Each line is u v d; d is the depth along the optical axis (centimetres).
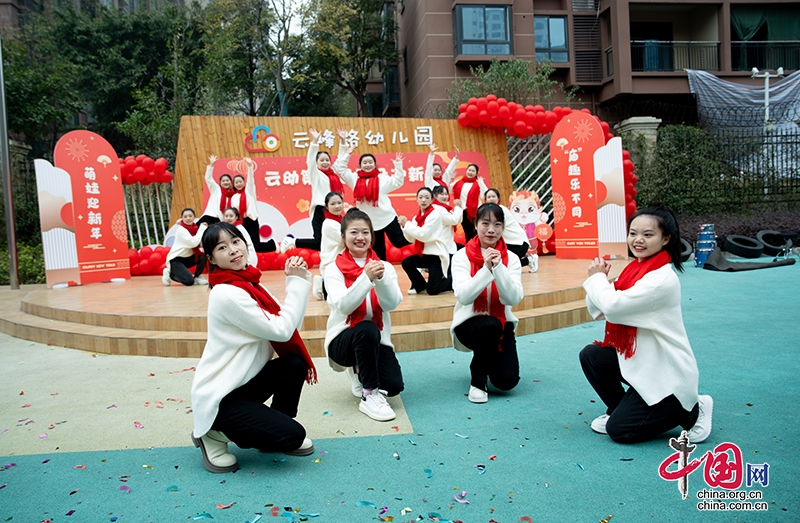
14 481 251
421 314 518
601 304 268
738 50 1734
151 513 219
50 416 339
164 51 1978
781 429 280
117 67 1930
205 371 250
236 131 943
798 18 1723
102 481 249
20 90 1355
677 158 1332
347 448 279
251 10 1872
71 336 526
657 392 261
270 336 250
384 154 985
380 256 652
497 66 1492
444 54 1694
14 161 1217
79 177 826
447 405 339
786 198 1352
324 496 229
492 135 1027
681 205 1316
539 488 231
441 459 262
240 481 246
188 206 934
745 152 1365
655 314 260
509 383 349
